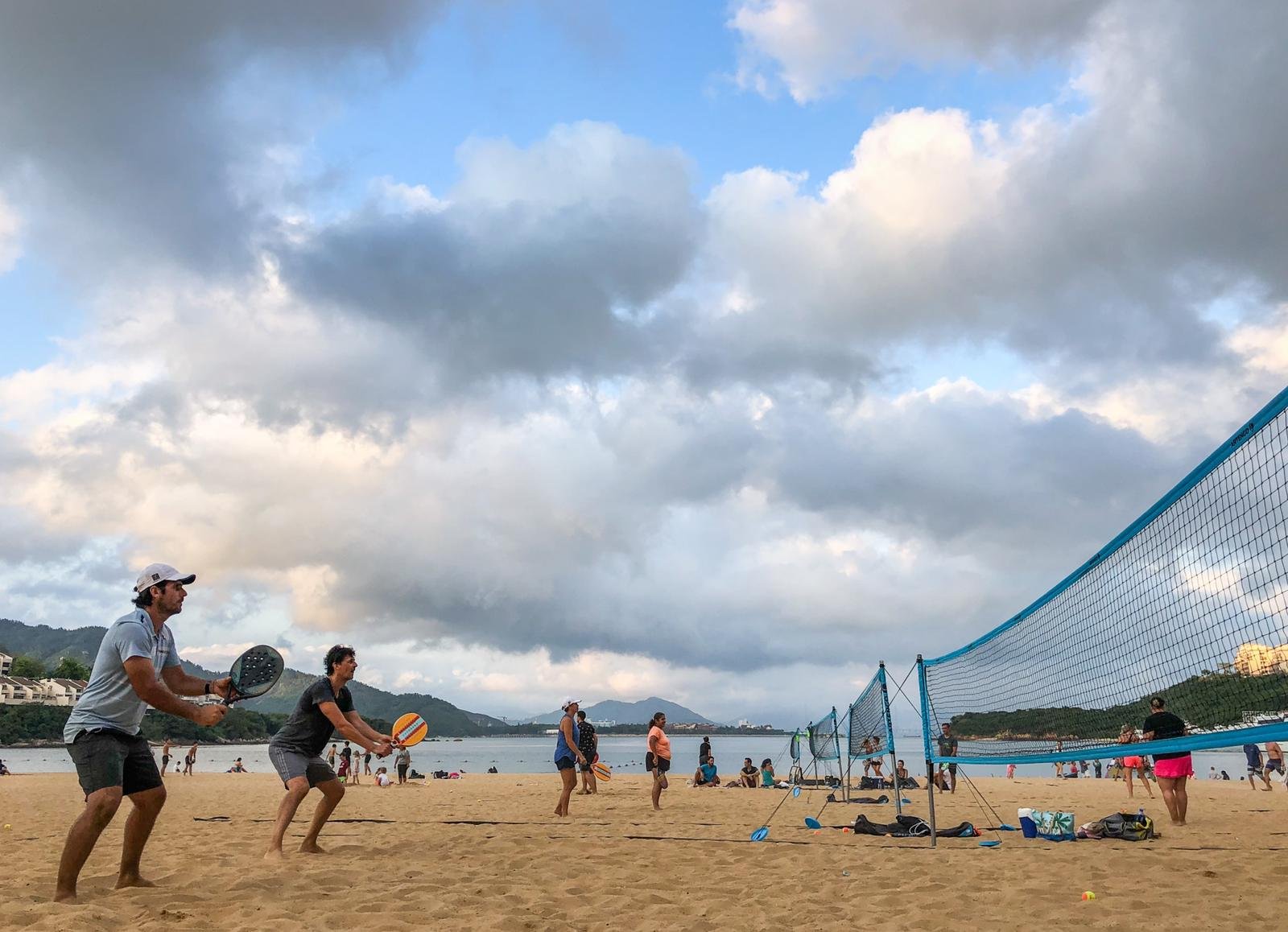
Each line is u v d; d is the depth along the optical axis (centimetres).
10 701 13238
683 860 659
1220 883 554
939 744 1048
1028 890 537
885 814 1100
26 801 1512
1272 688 524
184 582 488
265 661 490
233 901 477
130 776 489
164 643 482
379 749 642
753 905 502
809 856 685
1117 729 718
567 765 1037
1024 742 843
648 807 1179
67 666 15612
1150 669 668
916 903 504
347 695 676
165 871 575
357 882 539
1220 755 5634
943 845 764
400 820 966
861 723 1224
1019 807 1203
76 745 463
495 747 19338
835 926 453
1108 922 450
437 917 455
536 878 571
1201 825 913
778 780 1745
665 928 445
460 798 1434
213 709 468
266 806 1295
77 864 458
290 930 416
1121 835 787
